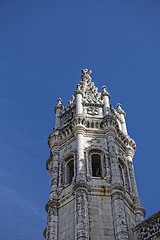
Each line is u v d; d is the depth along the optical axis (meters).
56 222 36.06
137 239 32.88
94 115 47.00
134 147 46.16
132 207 38.00
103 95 50.38
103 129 44.16
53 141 44.94
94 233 33.12
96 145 42.09
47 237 34.88
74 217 34.97
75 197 35.97
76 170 39.22
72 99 53.03
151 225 32.44
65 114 49.47
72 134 43.94
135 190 40.50
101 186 37.03
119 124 49.44
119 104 53.28
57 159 42.75
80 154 40.31
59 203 37.53
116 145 43.69
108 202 35.91
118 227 33.28
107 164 39.84
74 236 33.47
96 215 34.62
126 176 41.66
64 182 40.06
